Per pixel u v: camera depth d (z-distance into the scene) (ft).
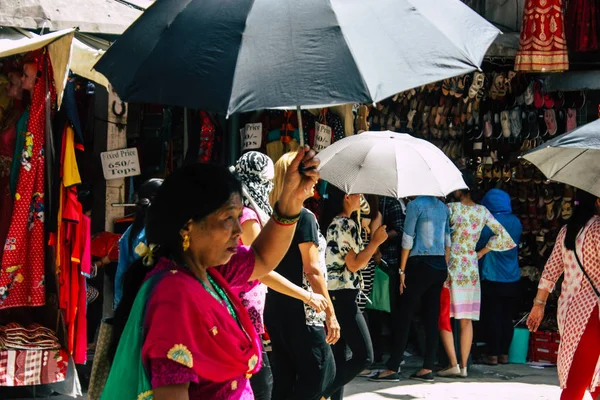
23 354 21.58
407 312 27.68
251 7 9.08
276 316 17.33
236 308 9.78
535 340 32.35
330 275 20.25
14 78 21.38
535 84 34.60
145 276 9.52
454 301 28.81
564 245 19.13
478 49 9.24
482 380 28.76
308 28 8.86
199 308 9.07
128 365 9.11
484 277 30.81
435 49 8.93
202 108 8.64
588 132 17.99
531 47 33.06
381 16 9.06
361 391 26.63
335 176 20.25
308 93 8.49
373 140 20.88
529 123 34.68
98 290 26.81
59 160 21.74
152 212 9.53
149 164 29.53
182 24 9.25
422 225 27.22
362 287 20.90
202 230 9.48
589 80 33.78
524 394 26.61
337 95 8.43
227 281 10.62
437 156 20.88
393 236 29.71
